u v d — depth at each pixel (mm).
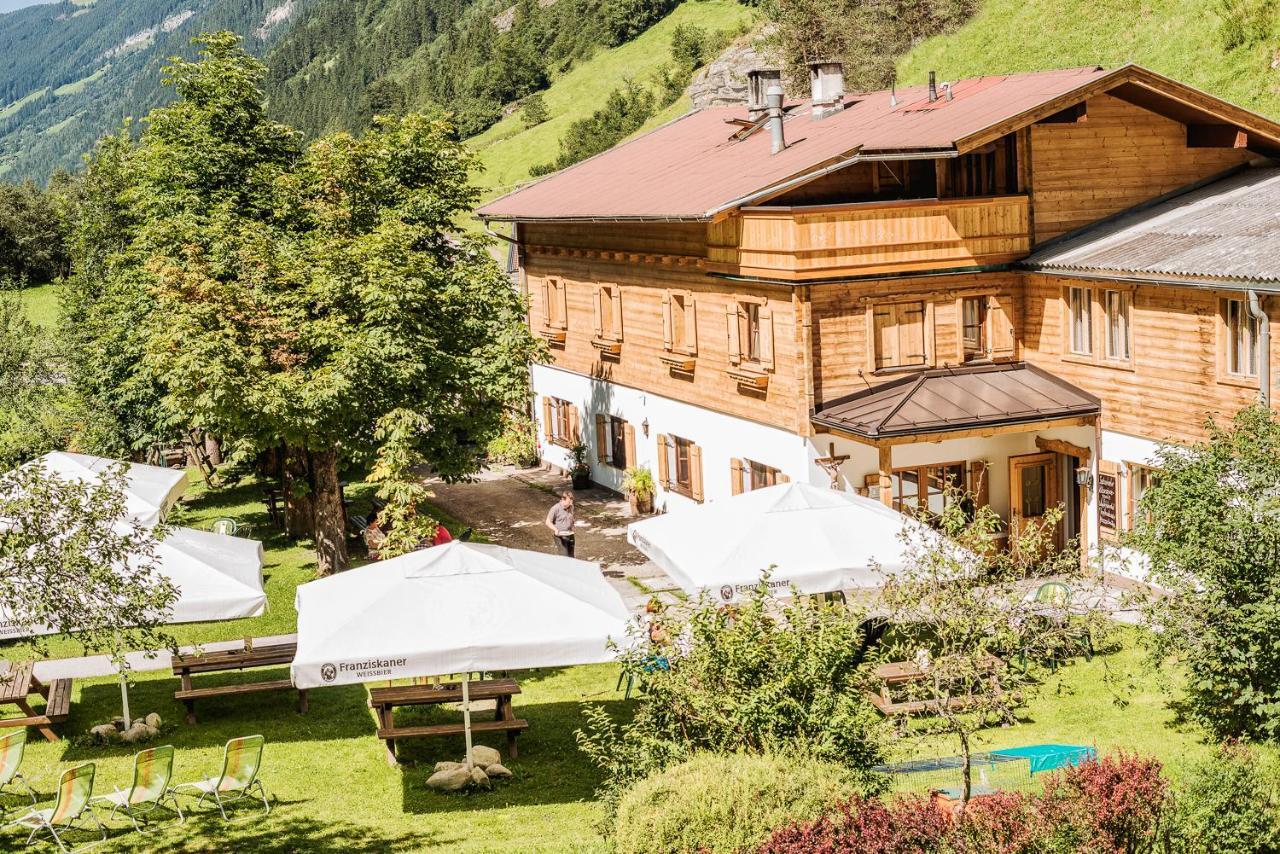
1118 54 50406
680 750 12805
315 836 14312
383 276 24719
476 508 34125
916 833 10984
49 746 17438
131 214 34719
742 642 13336
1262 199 24281
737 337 27125
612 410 34375
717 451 28750
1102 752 16344
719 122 37406
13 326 36688
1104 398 24469
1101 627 14992
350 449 25688
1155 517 16672
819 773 11688
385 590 15086
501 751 17250
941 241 25375
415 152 28922
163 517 22109
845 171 27016
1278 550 15547
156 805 15305
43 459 16656
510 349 27188
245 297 24469
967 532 13484
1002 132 24797
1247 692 15609
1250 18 44438
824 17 66375
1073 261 24438
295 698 19641
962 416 24000
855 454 25375
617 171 36219
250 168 29016
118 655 14562
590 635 14516
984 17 60688
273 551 30156
